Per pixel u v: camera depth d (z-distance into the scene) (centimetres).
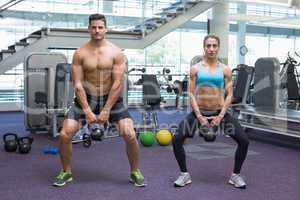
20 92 789
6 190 284
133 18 830
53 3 790
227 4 778
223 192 282
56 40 671
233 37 1037
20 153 409
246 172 339
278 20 937
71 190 285
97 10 820
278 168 354
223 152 418
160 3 829
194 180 312
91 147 443
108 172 335
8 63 637
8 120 659
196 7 760
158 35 755
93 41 289
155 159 385
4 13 751
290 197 272
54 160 379
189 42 970
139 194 277
